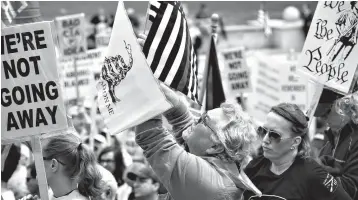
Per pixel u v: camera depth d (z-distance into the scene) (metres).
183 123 4.62
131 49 4.05
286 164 5.33
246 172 5.52
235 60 11.49
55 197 4.36
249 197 5.38
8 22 5.46
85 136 10.76
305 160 5.34
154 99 3.99
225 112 4.29
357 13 6.57
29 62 4.43
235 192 4.16
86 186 4.32
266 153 5.33
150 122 4.12
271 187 5.32
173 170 4.11
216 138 4.20
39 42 4.42
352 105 6.14
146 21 4.27
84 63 12.66
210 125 4.25
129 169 7.22
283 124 5.25
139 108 4.02
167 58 4.21
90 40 21.03
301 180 5.26
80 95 12.68
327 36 6.64
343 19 6.59
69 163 4.30
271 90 11.39
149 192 7.19
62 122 4.43
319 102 6.68
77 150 4.32
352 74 6.55
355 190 5.86
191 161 4.13
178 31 4.25
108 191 5.85
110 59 4.12
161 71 4.20
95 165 4.38
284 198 5.26
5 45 4.43
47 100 4.44
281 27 27.67
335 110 6.21
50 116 4.44
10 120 4.44
